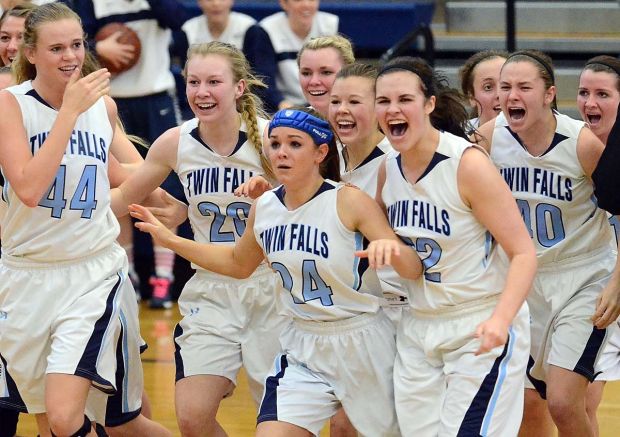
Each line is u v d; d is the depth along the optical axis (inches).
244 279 427.8
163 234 397.7
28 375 404.5
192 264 438.9
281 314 390.6
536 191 424.5
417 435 368.5
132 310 426.0
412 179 362.9
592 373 409.7
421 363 369.4
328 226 370.6
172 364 615.8
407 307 397.1
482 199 351.9
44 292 398.6
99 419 428.5
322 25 730.8
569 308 418.6
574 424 410.0
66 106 384.5
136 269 770.2
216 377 420.8
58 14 392.8
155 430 442.0
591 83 452.1
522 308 366.6
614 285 394.3
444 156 357.1
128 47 707.4
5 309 404.2
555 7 940.6
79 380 388.2
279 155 368.5
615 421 525.3
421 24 805.2
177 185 707.4
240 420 531.2
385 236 366.3
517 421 364.2
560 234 425.4
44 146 380.8
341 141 412.5
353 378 378.0
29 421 533.0
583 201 422.6
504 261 365.7
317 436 378.6
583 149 416.2
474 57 489.1
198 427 414.9
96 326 396.2
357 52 928.3
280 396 374.6
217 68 417.1
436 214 358.9
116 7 708.7
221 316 428.8
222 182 429.7
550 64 418.6
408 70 354.0
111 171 442.0
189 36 752.3
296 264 374.6
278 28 721.6
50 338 400.8
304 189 374.3
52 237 398.3
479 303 363.6
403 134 354.3
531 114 413.1
